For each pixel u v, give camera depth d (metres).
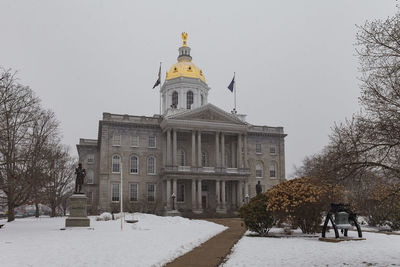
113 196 73.50
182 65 91.12
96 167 85.44
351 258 16.08
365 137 14.04
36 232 30.61
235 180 77.44
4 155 37.09
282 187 26.92
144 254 16.80
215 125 77.06
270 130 88.44
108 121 75.06
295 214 26.45
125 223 43.22
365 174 15.20
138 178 75.31
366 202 32.00
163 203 73.75
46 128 54.47
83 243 21.45
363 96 14.48
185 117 75.19
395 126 13.29
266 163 85.94
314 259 15.94
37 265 14.09
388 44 14.38
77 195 35.16
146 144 77.12
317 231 27.28
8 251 17.84
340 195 25.94
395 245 20.38
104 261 14.90
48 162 45.19
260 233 26.94
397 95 13.31
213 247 20.80
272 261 15.55
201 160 79.38
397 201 16.78
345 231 24.47
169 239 24.06
